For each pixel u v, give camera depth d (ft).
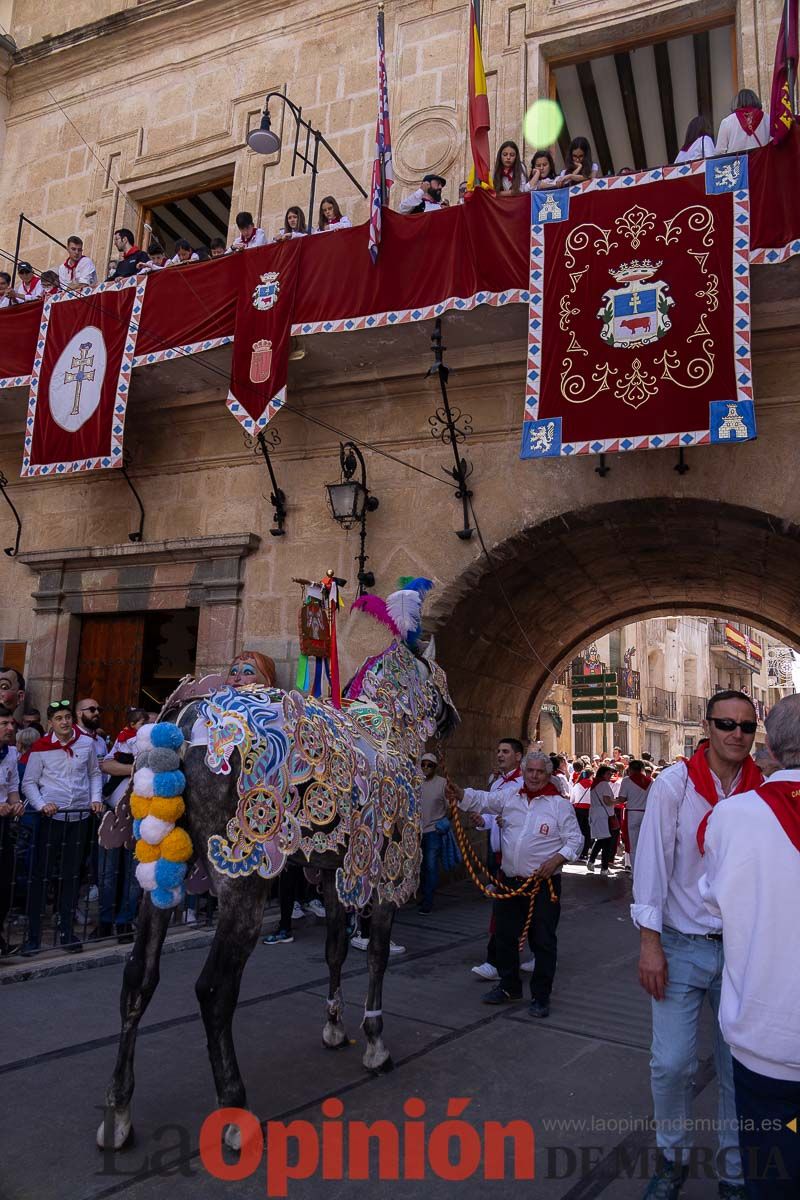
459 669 34.94
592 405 24.23
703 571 38.32
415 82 33.76
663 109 37.81
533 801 18.58
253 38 37.55
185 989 17.88
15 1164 10.31
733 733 9.84
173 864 10.89
